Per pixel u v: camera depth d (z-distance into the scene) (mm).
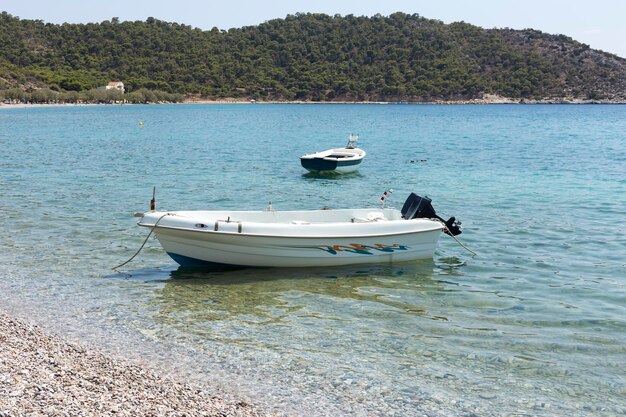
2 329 10109
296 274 14336
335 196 26156
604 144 55750
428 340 10539
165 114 126000
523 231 19062
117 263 15039
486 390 8719
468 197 25812
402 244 15141
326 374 9148
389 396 8500
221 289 13219
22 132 67188
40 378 7801
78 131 69562
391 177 32531
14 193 25234
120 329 10812
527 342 10469
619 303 12578
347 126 87500
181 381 8742
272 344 10273
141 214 14000
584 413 8109
